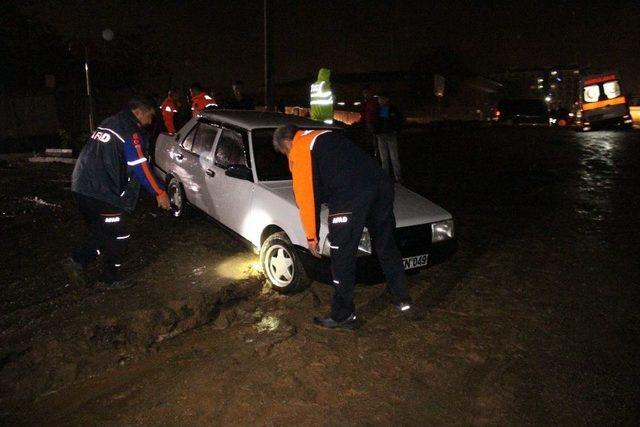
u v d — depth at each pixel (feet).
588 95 70.54
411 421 10.33
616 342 13.33
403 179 34.53
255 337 13.46
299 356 12.55
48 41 61.87
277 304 15.33
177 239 20.44
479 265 18.52
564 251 20.01
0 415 10.35
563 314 14.84
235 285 16.30
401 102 124.77
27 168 34.37
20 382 11.32
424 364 12.29
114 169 14.70
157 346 12.98
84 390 11.18
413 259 15.26
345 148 13.10
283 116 20.54
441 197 29.30
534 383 11.60
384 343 13.24
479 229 22.89
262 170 17.24
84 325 13.61
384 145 29.12
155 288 15.96
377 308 15.20
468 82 125.90
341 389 11.28
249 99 32.30
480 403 10.91
